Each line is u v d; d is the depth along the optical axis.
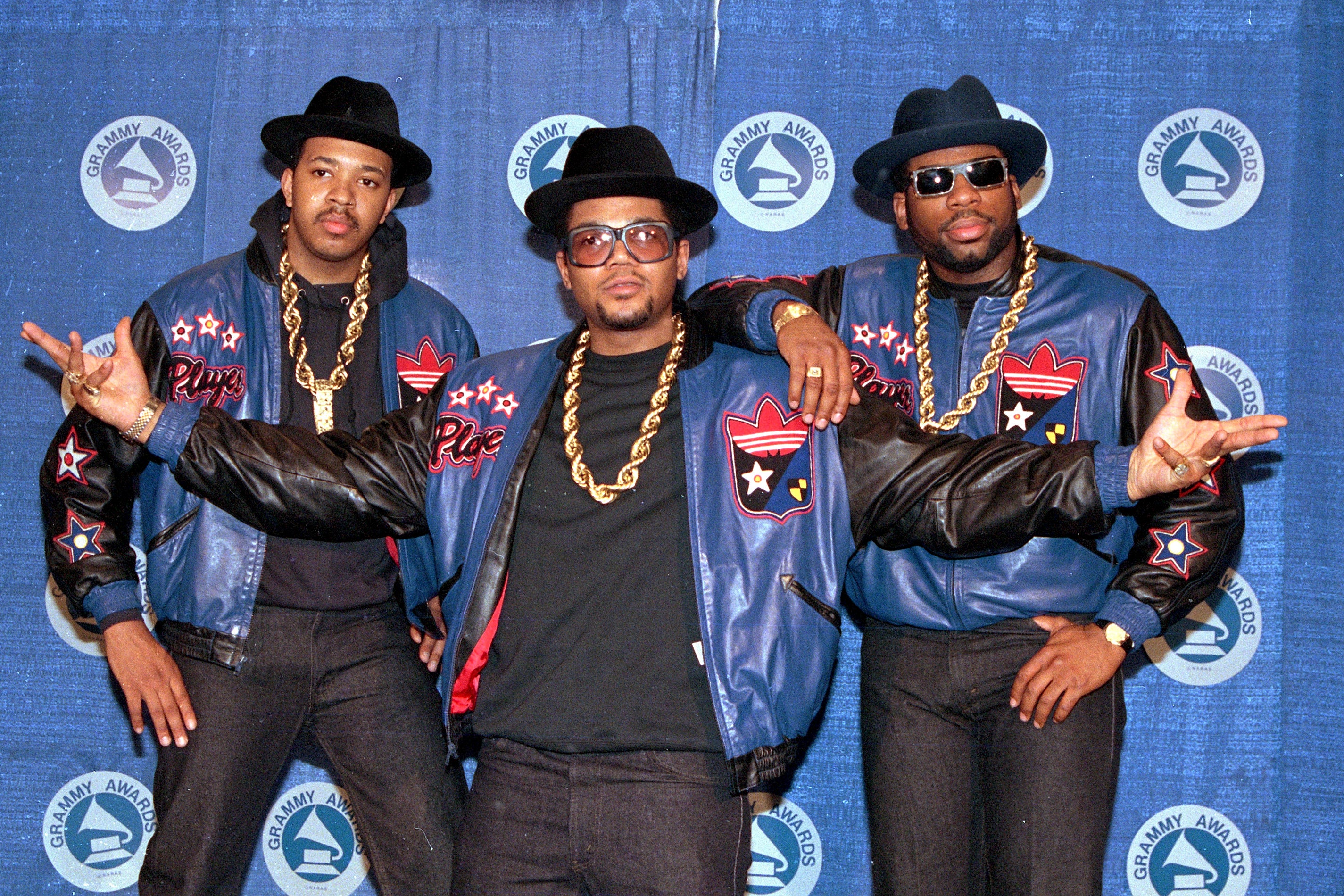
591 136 2.17
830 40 3.18
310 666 2.45
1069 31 3.14
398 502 2.23
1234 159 3.11
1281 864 3.07
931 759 2.26
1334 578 3.07
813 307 2.56
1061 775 2.13
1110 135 3.13
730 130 3.19
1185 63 3.12
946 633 2.28
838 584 2.06
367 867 3.21
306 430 2.29
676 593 2.00
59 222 3.23
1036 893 2.10
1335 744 3.06
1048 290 2.42
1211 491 2.17
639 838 1.91
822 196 3.19
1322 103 3.10
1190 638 3.10
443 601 2.23
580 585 2.02
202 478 2.17
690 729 1.93
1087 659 2.11
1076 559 2.26
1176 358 2.29
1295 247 3.10
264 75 3.21
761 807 3.16
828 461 2.08
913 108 2.47
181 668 2.43
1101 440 2.34
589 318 2.18
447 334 2.79
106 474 2.39
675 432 2.11
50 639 3.21
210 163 3.18
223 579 2.40
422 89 3.21
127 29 3.23
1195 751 3.10
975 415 2.38
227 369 2.53
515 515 2.10
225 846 2.41
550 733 1.95
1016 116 3.14
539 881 1.97
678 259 2.22
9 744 3.21
